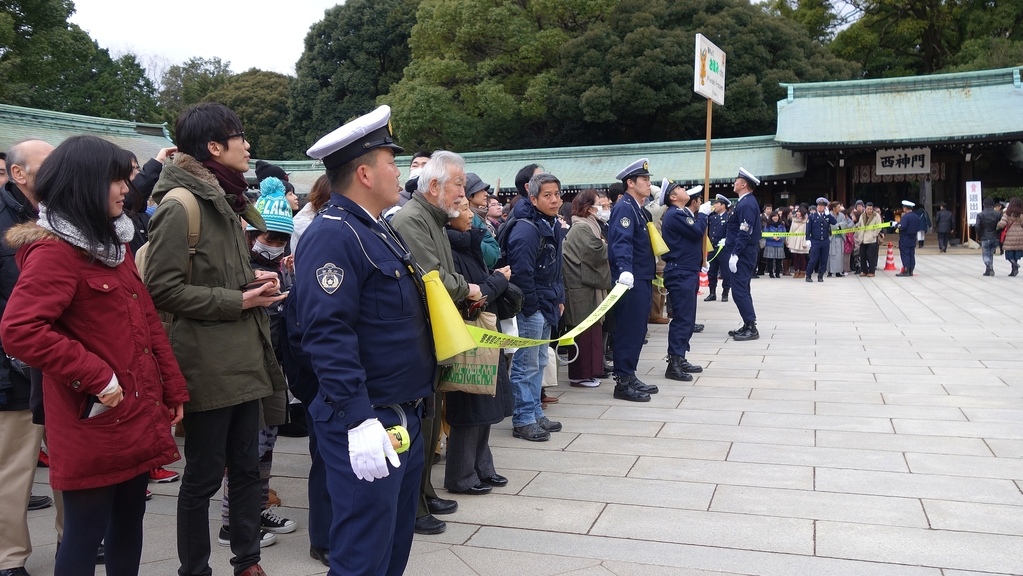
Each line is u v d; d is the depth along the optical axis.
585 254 6.78
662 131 34.81
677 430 5.64
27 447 3.42
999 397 6.34
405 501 2.69
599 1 32.50
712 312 12.53
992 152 28.81
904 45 39.38
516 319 5.20
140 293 2.77
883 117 27.47
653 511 4.12
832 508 4.10
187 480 3.08
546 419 5.73
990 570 3.36
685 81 31.45
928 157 27.22
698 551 3.61
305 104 40.69
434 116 32.16
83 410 2.55
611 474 4.73
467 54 34.31
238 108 43.66
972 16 35.81
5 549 3.37
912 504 4.13
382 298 2.47
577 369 7.11
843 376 7.30
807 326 10.73
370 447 2.26
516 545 3.73
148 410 2.69
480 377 3.62
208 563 3.32
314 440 3.58
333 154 2.52
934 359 8.04
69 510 2.60
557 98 32.38
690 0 32.81
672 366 7.35
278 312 4.13
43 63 26.50
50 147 3.55
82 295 2.56
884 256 25.28
